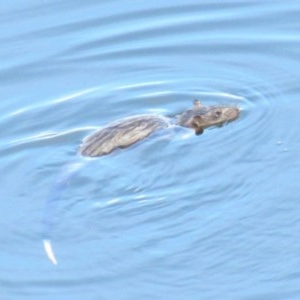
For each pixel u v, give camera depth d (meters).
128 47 37.50
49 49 37.66
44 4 39.72
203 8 39.19
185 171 30.92
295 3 39.25
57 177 31.02
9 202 30.27
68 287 27.22
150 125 32.84
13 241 28.88
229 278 27.14
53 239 28.77
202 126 33.00
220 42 37.47
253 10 38.97
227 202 29.59
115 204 29.80
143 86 35.53
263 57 36.59
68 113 34.25
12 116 34.12
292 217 28.88
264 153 31.53
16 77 36.41
